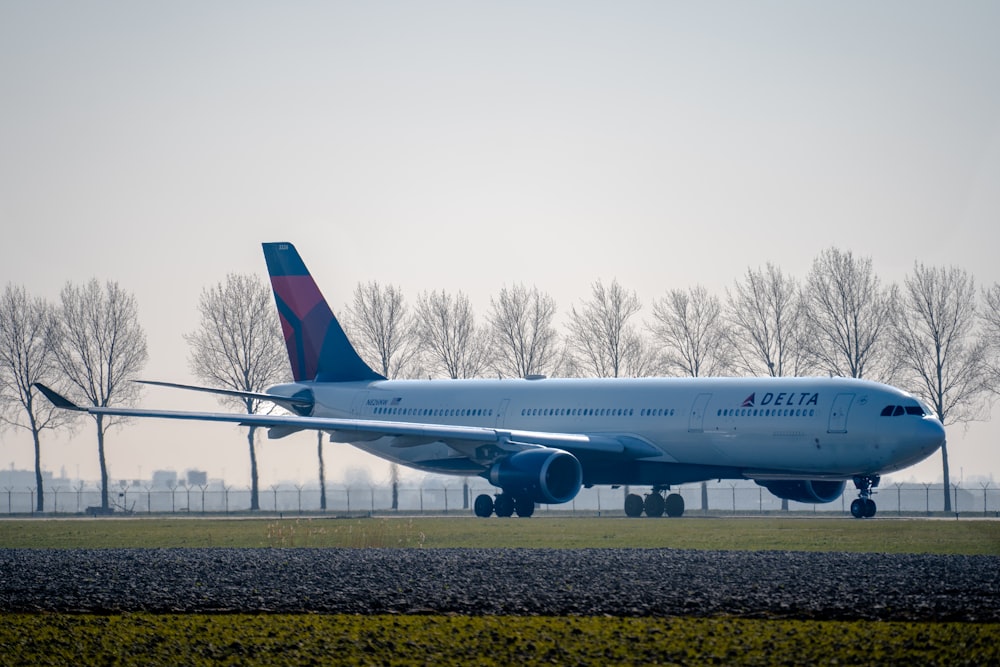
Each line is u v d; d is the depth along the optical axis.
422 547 98.31
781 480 138.88
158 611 61.78
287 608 62.12
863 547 92.75
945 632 52.81
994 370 186.12
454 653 51.09
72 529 131.75
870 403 124.88
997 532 107.31
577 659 49.69
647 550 90.19
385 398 158.25
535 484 127.88
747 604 60.50
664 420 135.62
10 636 55.41
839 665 48.00
